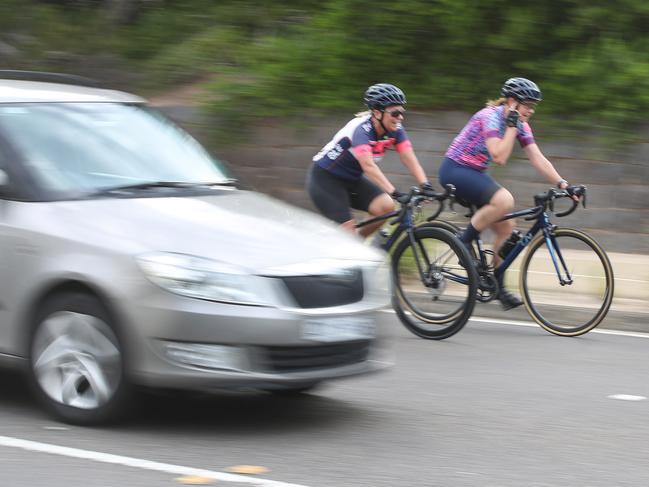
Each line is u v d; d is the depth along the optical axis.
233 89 20.03
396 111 11.20
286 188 19.33
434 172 18.52
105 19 23.83
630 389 9.45
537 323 12.02
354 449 7.39
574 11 19.25
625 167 17.39
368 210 11.85
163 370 7.23
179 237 7.48
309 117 19.42
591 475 6.93
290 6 22.55
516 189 17.72
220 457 7.09
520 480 6.78
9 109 8.46
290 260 7.54
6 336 7.91
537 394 9.20
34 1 24.08
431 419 8.28
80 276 7.43
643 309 12.76
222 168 9.32
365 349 7.98
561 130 17.91
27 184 7.99
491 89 19.02
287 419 8.17
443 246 11.45
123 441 7.38
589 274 11.77
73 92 9.12
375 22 20.20
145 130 9.08
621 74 18.23
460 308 11.38
